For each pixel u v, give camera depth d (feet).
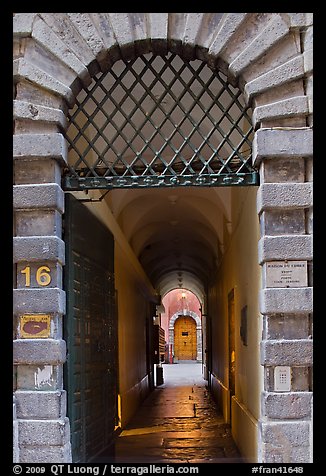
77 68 17.79
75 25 17.89
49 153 17.48
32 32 17.66
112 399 24.71
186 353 137.28
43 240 17.22
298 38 17.54
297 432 16.39
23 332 17.02
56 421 16.55
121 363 38.52
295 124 17.46
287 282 16.99
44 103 17.76
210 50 17.85
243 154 24.50
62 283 17.98
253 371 23.75
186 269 83.82
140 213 44.65
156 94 25.35
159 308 83.56
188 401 55.52
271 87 17.43
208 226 47.09
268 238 17.13
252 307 24.12
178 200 44.01
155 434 35.04
